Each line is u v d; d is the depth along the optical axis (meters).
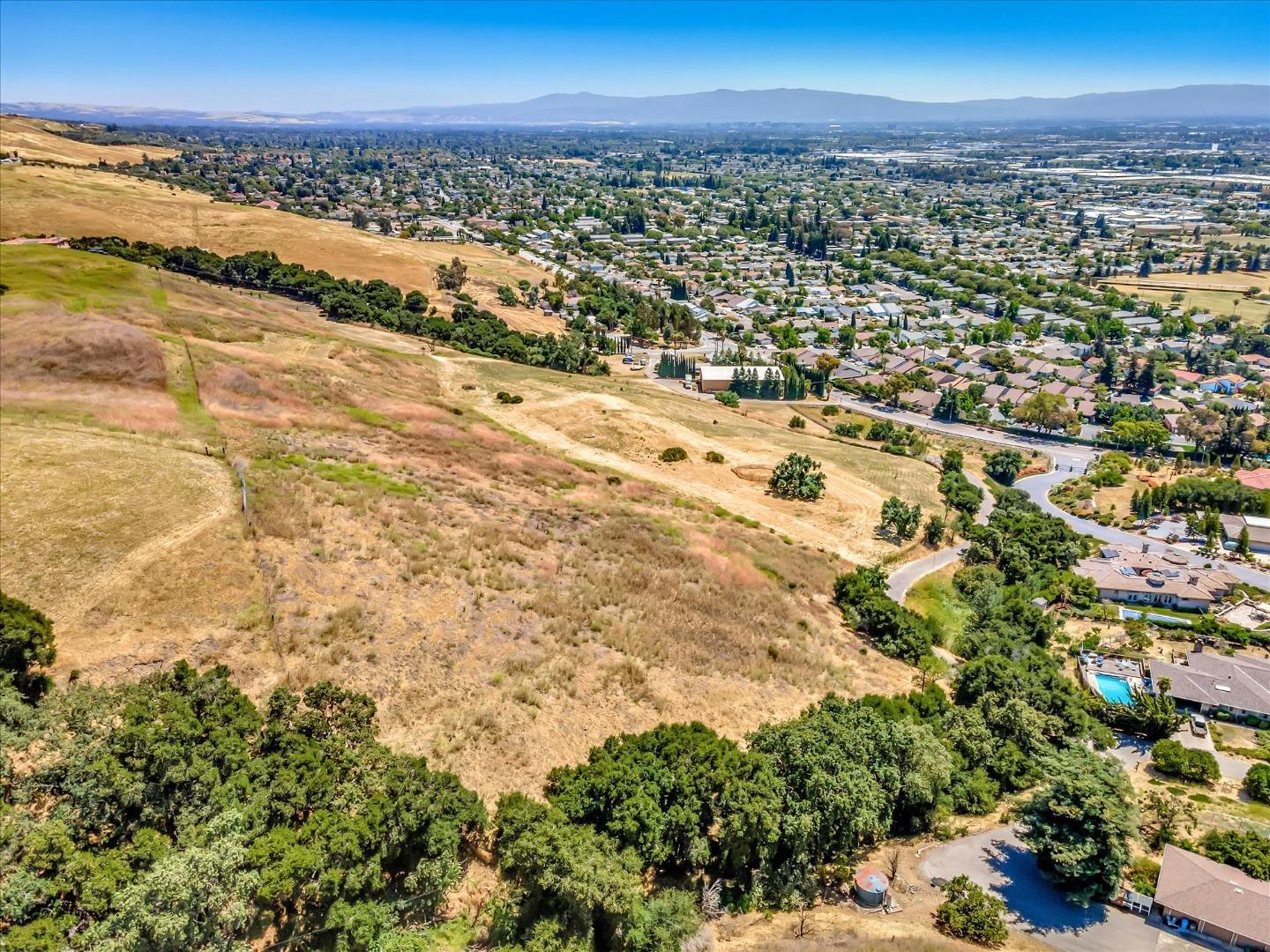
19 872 22.22
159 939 21.14
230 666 35.66
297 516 49.34
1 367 62.94
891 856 38.22
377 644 39.94
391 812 27.55
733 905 32.62
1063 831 36.50
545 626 45.59
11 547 39.09
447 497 60.94
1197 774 49.06
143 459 51.97
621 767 32.72
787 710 44.47
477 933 27.55
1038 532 86.00
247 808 26.06
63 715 27.47
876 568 74.56
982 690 51.16
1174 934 34.59
